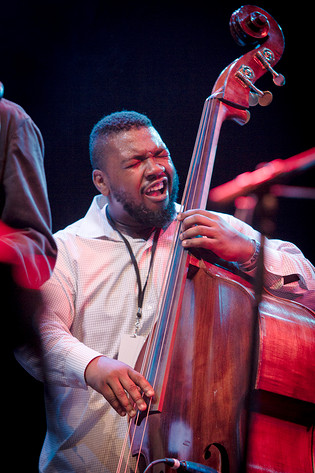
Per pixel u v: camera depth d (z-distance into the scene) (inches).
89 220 136.9
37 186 99.0
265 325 105.3
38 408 165.9
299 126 187.5
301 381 105.9
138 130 128.0
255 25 118.3
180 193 184.5
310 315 114.4
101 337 125.4
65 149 188.2
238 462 99.6
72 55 194.2
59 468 121.3
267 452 103.2
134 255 130.6
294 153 187.0
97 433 120.1
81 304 126.4
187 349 104.0
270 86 189.9
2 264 91.1
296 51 190.5
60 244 130.6
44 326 119.0
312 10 189.9
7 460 161.6
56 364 114.8
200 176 115.0
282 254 125.2
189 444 99.6
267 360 103.6
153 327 108.3
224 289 107.7
